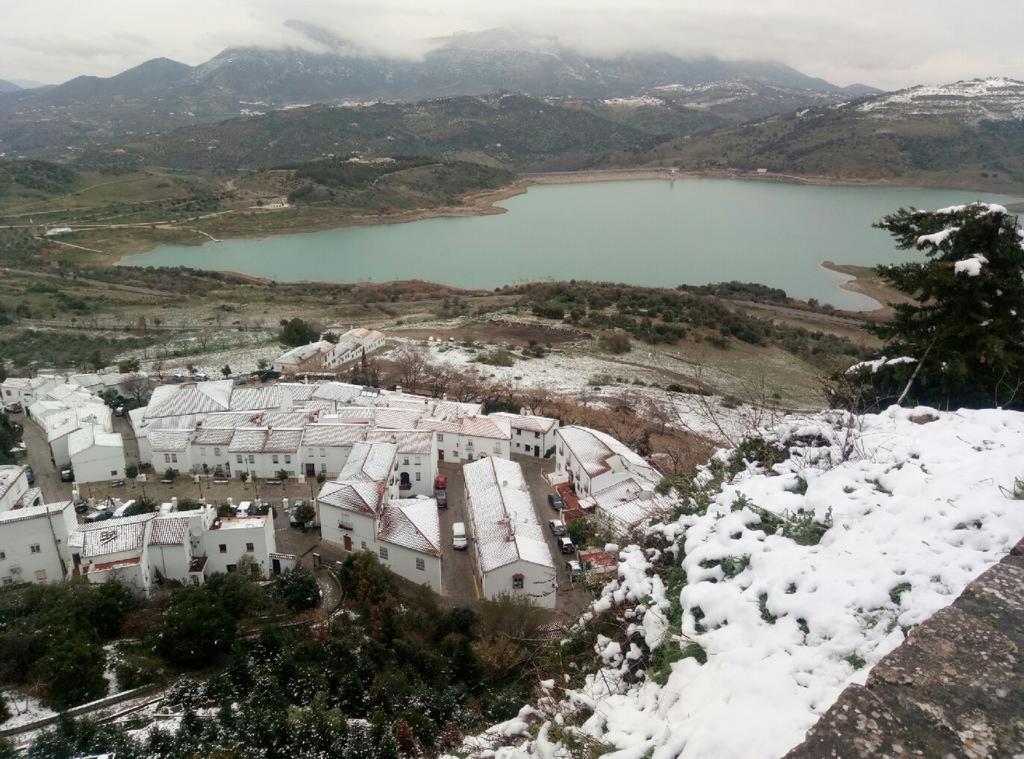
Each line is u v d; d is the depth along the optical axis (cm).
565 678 1183
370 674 2700
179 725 2383
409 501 4516
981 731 566
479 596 3884
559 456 5441
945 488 1083
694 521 1230
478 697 2527
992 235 2075
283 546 4309
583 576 1925
